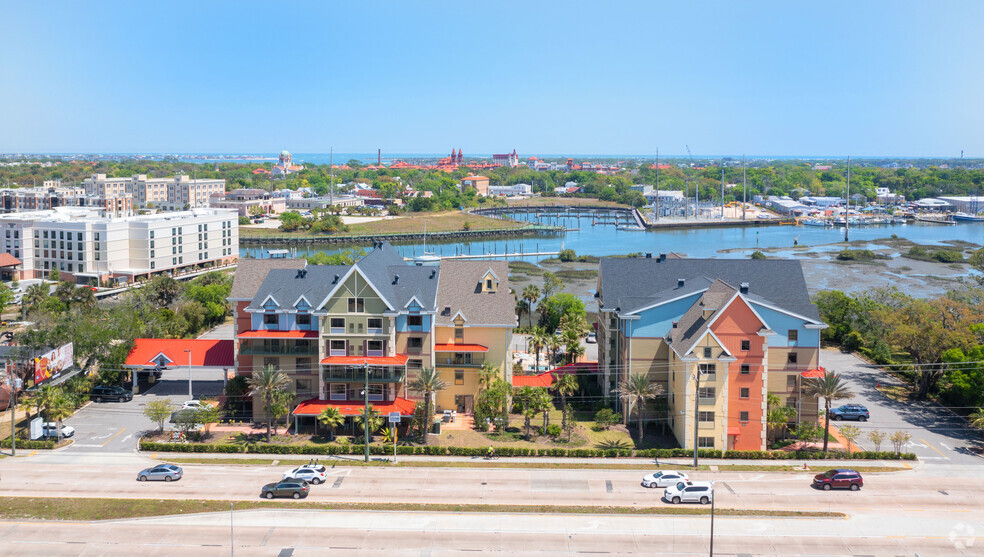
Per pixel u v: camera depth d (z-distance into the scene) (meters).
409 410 97.38
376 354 100.31
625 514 75.38
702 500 78.25
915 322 118.50
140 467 87.06
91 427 99.94
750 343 92.81
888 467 88.38
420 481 83.56
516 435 98.00
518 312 153.00
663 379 101.94
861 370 128.38
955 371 106.44
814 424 98.56
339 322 99.81
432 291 103.44
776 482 83.94
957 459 90.88
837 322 145.25
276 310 101.75
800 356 98.19
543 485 82.81
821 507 77.44
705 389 92.50
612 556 67.12
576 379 115.75
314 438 96.19
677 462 89.88
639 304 103.69
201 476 84.69
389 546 68.62
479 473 86.19
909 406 110.69
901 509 77.19
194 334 148.38
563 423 98.19
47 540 69.31
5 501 77.19
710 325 92.06
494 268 109.56
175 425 97.19
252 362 105.06
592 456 91.38
